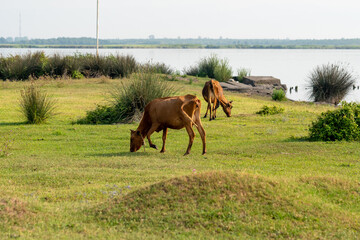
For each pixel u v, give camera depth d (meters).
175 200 6.84
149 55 109.75
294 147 12.35
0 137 14.01
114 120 17.39
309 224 6.47
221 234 6.07
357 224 6.69
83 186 8.52
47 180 8.98
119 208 6.81
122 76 33.62
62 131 15.23
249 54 145.12
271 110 20.19
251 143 13.34
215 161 10.78
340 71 30.36
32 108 16.89
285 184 7.62
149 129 11.91
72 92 25.78
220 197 6.85
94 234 6.01
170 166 10.20
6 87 27.19
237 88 31.78
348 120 13.55
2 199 6.87
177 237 5.93
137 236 5.93
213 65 40.38
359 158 11.16
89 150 12.37
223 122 17.72
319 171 9.70
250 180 7.29
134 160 10.84
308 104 26.08
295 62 91.88
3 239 5.70
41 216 6.58
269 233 6.15
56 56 33.72
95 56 36.03
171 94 18.30
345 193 8.02
